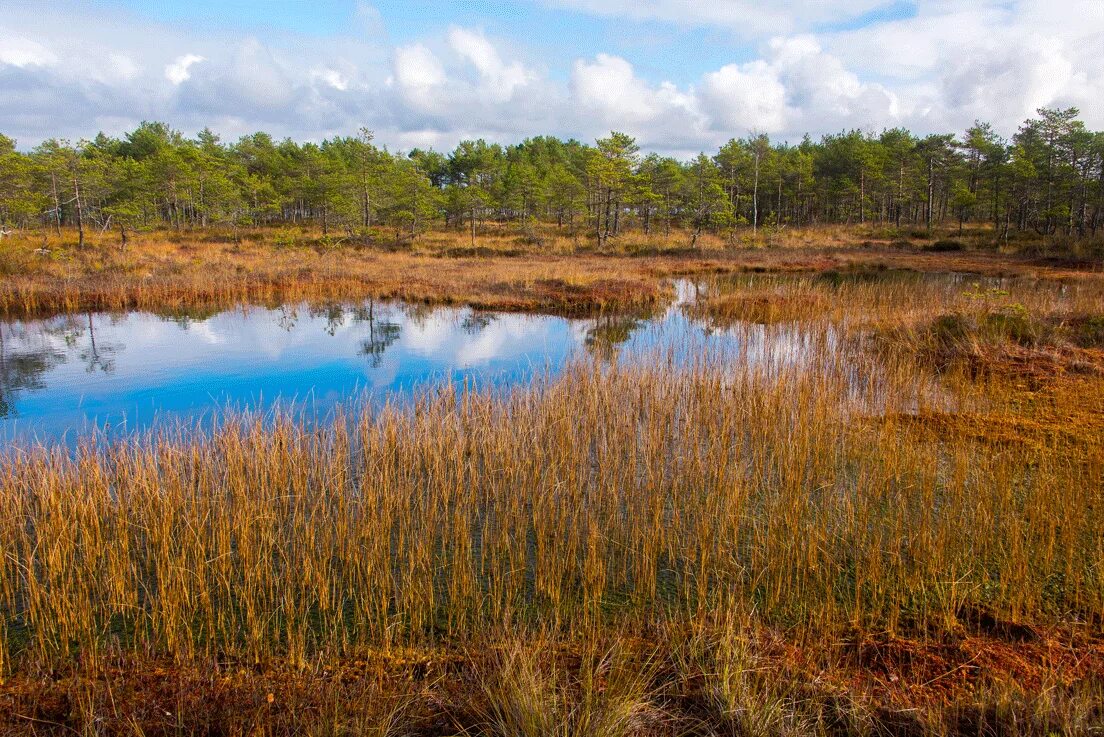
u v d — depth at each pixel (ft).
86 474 17.24
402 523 16.07
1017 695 10.03
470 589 13.92
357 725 9.73
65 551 14.42
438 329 49.03
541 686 10.05
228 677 11.42
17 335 46.14
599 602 13.80
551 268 83.25
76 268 70.08
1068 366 29.22
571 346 42.01
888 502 17.34
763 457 20.33
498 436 21.35
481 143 242.78
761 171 171.12
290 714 10.38
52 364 37.76
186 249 103.60
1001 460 18.76
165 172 143.95
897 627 12.52
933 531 15.62
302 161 184.75
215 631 12.89
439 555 15.76
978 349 31.14
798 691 10.57
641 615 13.37
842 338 37.19
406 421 22.65
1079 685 10.49
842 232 141.90
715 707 10.19
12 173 102.99
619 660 11.30
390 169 149.38
